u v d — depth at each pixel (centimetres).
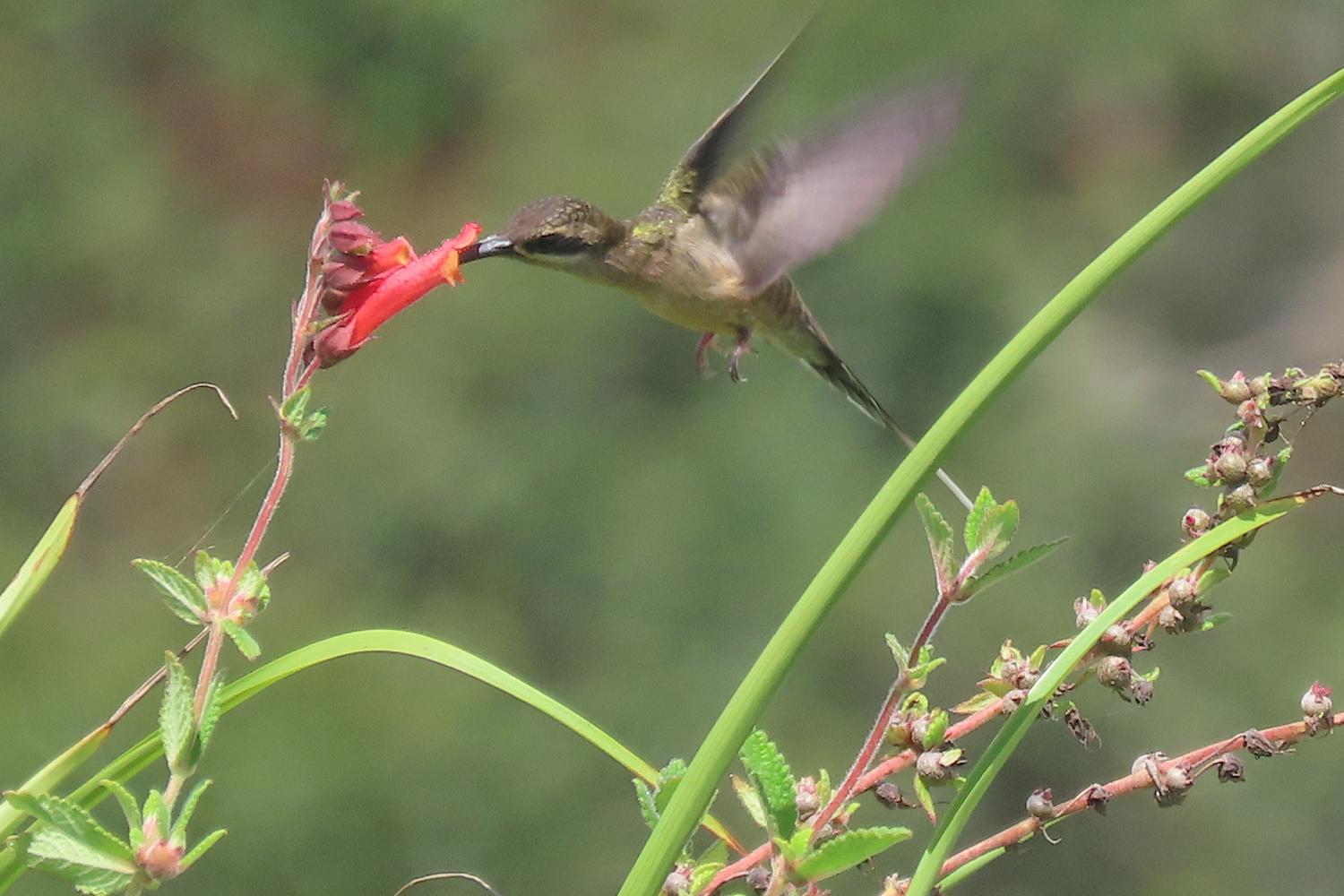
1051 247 1574
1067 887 1188
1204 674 1307
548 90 1614
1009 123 1606
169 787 270
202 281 1548
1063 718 327
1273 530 1400
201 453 1477
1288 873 1205
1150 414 1521
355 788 1220
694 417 1430
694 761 255
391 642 330
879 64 1577
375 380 1449
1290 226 1675
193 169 1599
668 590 1370
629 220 549
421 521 1403
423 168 1623
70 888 917
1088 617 313
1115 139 1666
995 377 256
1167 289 1647
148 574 283
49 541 318
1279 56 1688
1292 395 304
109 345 1508
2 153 1538
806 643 255
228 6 1606
